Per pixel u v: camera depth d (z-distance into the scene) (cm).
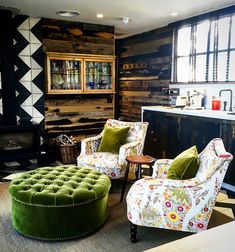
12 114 445
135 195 227
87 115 536
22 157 432
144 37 582
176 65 510
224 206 311
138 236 243
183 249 96
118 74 671
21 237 239
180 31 499
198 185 214
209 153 236
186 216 219
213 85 444
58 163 476
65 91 486
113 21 498
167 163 273
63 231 232
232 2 384
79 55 488
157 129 469
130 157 313
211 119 369
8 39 427
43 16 464
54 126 506
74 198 230
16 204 239
